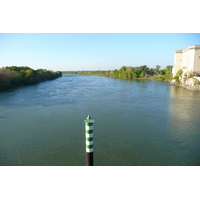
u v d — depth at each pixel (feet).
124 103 98.48
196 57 187.42
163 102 101.35
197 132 57.67
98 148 46.50
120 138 52.60
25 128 60.80
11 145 48.73
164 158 42.06
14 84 182.80
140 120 68.90
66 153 44.24
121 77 371.97
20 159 41.73
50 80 295.07
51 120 68.80
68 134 55.47
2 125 63.87
